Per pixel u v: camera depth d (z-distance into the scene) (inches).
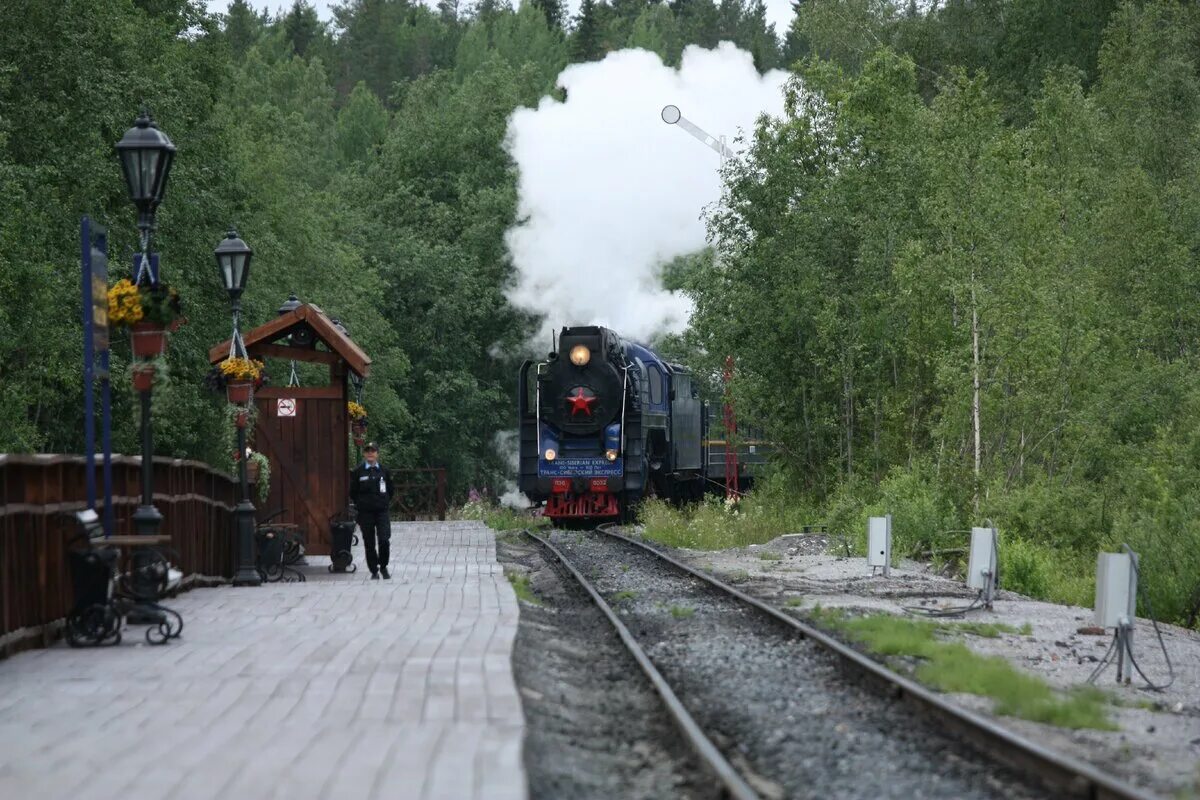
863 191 3442.4
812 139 3617.1
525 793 647.1
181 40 4259.4
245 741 784.9
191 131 3909.9
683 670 1219.2
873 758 852.6
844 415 3484.3
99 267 1278.3
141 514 1315.2
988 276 3149.6
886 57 3602.4
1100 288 3934.5
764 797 746.8
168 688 976.3
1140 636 1689.2
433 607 1519.4
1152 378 3479.3
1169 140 4645.7
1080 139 4495.6
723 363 3713.1
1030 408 3132.4
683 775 790.5
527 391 3752.5
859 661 1176.8
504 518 3754.9
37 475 1226.6
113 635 1224.8
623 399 3619.6
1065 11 5492.1
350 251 5629.9
